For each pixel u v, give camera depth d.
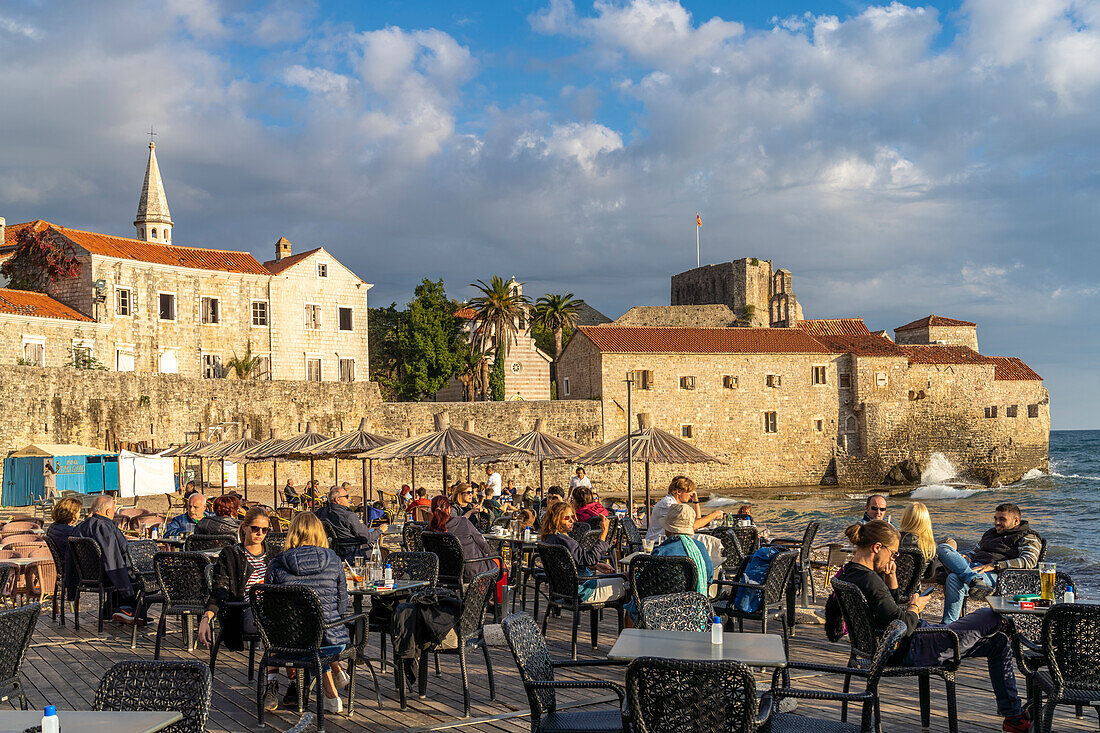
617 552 18.98
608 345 70.69
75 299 54.59
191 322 59.12
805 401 74.19
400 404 63.44
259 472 56.09
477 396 83.31
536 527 22.25
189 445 37.28
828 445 74.56
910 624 8.50
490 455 28.84
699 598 8.52
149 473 41.94
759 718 6.25
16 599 17.02
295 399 58.41
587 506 17.89
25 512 37.00
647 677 5.82
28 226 58.28
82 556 14.43
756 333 75.81
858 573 8.86
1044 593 9.26
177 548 17.11
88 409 48.59
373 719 9.50
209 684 5.76
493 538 17.45
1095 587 24.44
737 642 7.29
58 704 10.10
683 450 26.67
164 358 57.47
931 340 90.50
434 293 81.56
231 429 54.94
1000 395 80.19
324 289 65.88
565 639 13.55
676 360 71.25
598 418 68.69
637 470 69.44
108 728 5.22
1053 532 42.31
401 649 9.92
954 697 8.41
